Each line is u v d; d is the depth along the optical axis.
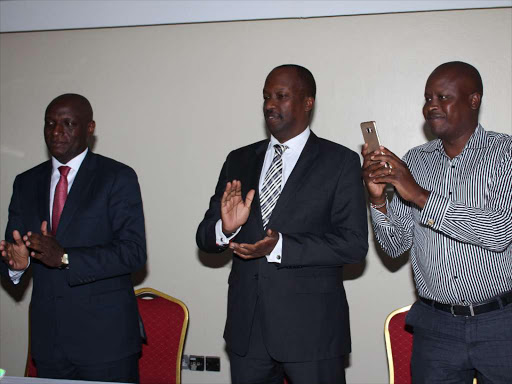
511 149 2.04
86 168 2.41
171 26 3.45
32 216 2.38
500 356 2.02
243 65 3.38
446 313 2.11
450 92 2.06
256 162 2.34
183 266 3.46
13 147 3.61
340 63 3.27
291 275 2.13
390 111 3.23
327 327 2.12
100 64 3.52
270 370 2.19
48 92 3.57
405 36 3.21
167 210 3.47
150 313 2.82
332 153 2.25
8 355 3.62
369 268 3.28
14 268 2.20
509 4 3.07
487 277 2.04
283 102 2.21
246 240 2.20
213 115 3.41
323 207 2.18
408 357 2.55
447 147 2.17
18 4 3.54
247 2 3.31
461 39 3.16
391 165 2.00
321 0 3.24
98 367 2.27
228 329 2.22
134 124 3.49
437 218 2.00
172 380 2.76
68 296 2.26
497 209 2.03
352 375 3.29
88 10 3.48
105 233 2.36
